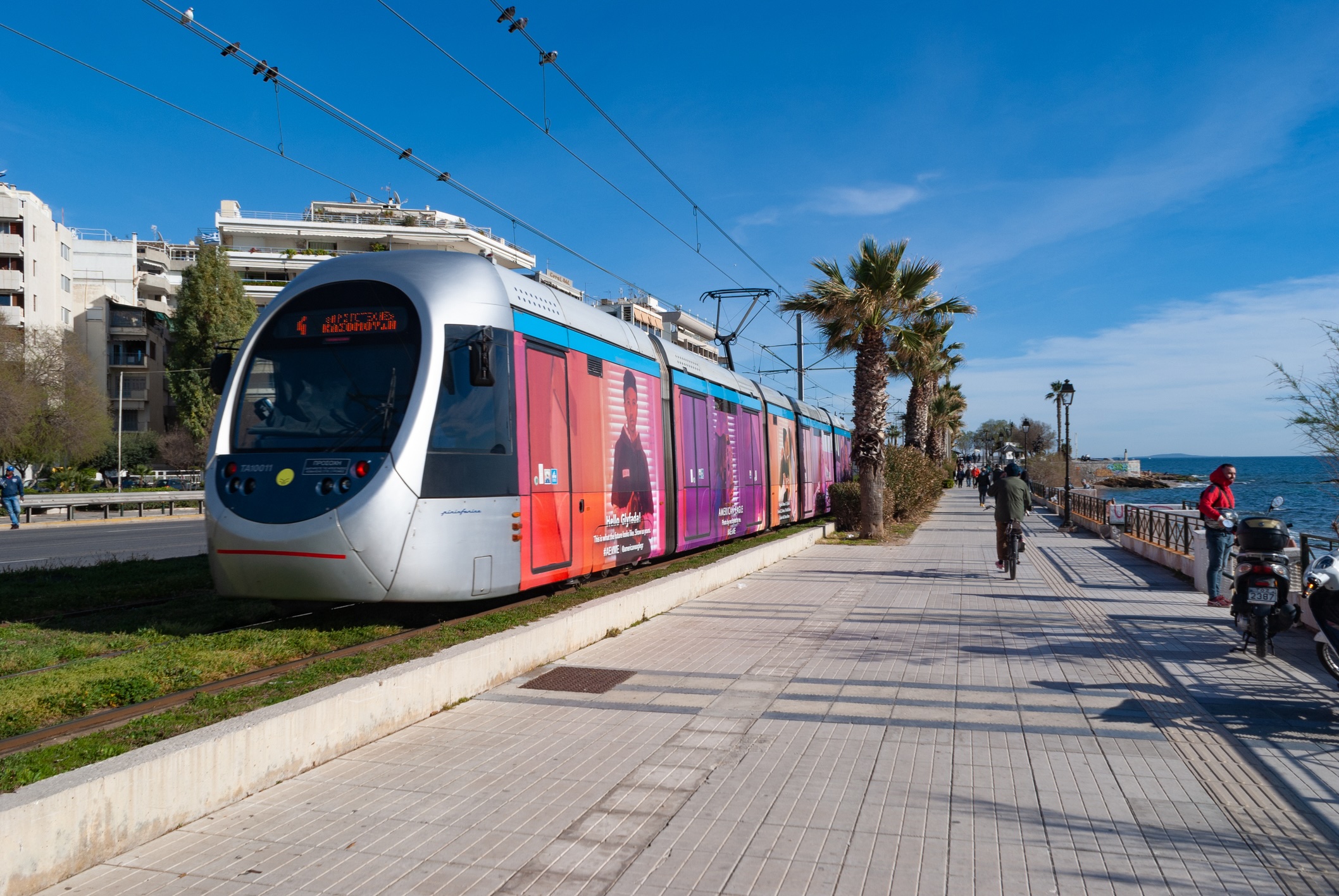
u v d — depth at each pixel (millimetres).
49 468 48844
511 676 7070
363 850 3887
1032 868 3693
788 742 5430
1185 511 15508
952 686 6762
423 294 8172
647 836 4039
